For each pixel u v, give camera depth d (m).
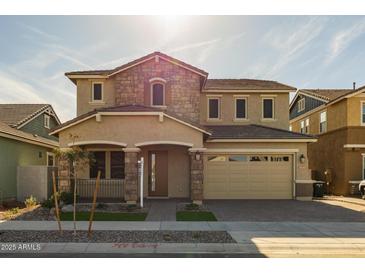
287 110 22.30
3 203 17.16
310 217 13.34
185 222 12.10
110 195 18.34
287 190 19.33
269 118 22.28
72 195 15.88
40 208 15.06
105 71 20.89
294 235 10.23
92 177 19.06
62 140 16.30
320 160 26.16
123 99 19.62
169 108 19.56
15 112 24.77
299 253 8.55
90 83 20.59
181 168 19.05
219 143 19.20
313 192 20.92
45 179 19.09
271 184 19.33
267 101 22.45
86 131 16.25
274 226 11.50
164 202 17.00
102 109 16.12
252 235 10.20
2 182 18.45
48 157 26.23
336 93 26.77
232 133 19.78
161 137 16.22
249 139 18.95
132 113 16.03
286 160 19.47
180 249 8.79
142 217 13.04
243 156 19.42
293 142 19.27
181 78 19.70
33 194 19.03
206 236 10.04
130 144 16.17
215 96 22.22
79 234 10.25
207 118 22.08
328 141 24.66
